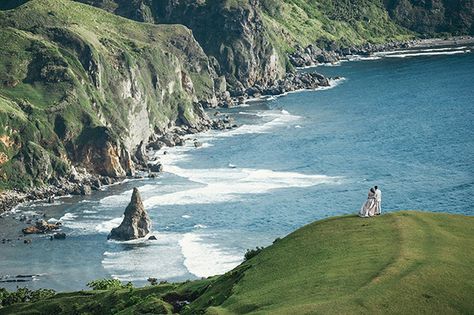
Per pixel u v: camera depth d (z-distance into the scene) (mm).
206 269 158000
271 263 81500
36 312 115875
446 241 76875
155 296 97062
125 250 171625
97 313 108625
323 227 86125
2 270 162875
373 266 72062
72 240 179750
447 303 65375
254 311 70188
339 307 64875
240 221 186625
